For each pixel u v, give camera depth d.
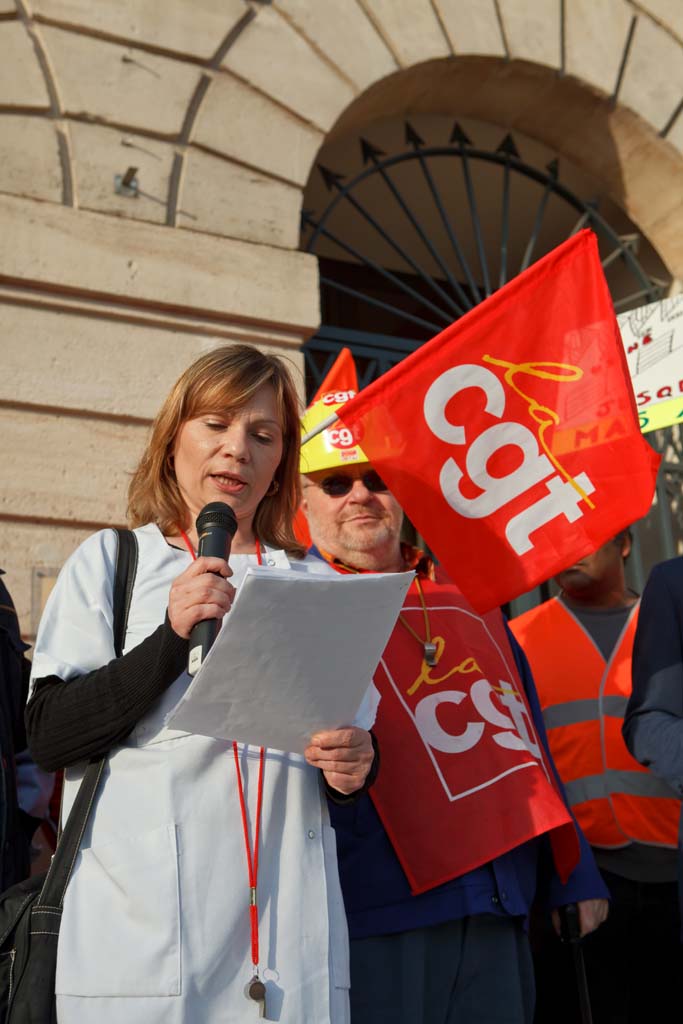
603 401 2.90
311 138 5.01
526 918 2.63
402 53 5.32
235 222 4.73
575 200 6.48
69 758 1.86
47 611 2.01
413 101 5.73
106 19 4.65
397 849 2.53
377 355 5.68
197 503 2.17
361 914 2.50
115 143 4.56
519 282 3.00
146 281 4.45
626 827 3.45
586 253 3.02
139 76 4.67
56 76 4.52
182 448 2.19
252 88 4.91
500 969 2.54
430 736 2.69
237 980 1.78
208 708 1.78
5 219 4.27
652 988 3.44
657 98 5.98
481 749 2.71
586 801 3.52
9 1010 1.76
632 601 3.90
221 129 4.79
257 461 2.16
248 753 1.95
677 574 3.02
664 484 6.11
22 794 2.74
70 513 4.12
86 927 1.77
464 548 2.83
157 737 1.90
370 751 1.95
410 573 1.79
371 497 3.04
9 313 4.23
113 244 4.43
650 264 6.66
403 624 2.87
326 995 1.81
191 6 4.84
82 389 4.25
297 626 1.74
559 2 5.83
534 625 3.89
